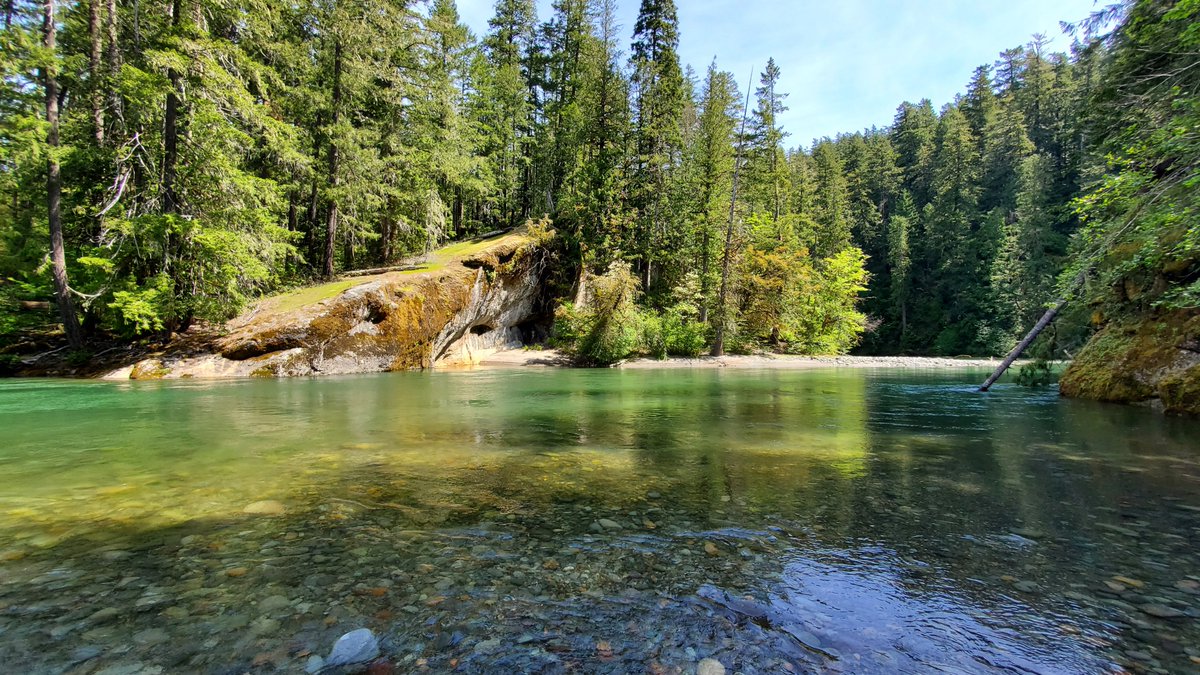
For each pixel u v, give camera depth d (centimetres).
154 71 1379
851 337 3753
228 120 1550
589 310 2528
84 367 1469
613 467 506
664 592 253
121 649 198
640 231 3047
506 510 373
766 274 3212
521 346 2741
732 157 3078
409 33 2255
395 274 2086
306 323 1658
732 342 3073
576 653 202
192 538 313
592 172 2827
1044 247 3409
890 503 393
